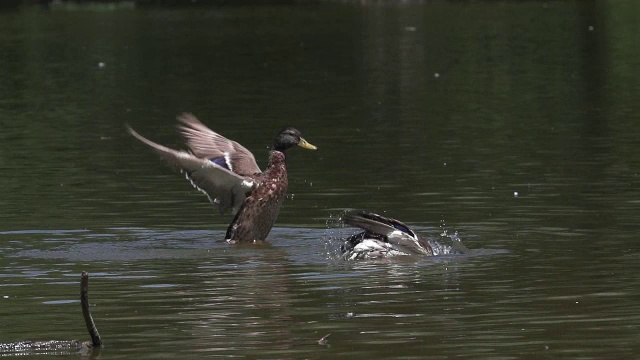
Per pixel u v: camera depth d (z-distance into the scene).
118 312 10.44
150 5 71.56
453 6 63.84
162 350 9.24
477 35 46.19
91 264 12.48
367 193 16.64
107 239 13.81
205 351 9.19
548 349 9.12
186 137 14.30
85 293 9.34
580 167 18.39
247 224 13.68
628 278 11.40
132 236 13.99
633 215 14.65
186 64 38.31
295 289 11.20
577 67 34.75
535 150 20.25
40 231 14.29
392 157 19.86
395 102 27.77
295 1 72.31
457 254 12.71
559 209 15.16
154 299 10.88
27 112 26.86
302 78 33.75
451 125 23.78
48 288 11.39
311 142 21.81
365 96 29.09
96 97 29.77
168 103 28.41
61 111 27.02
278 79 33.62
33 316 10.34
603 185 16.78
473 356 8.97
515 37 44.88
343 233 14.19
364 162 19.38
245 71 36.03
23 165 19.44
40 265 12.42
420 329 9.73
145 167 19.09
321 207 15.78
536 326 9.77
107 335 9.72
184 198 16.47
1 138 22.64
